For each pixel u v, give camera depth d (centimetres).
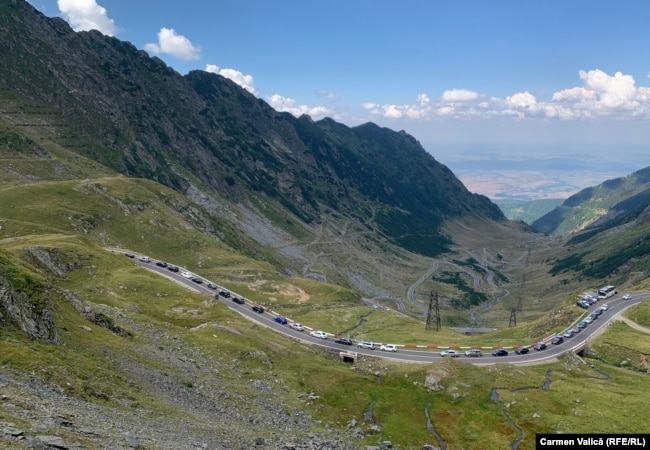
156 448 3472
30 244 14700
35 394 3744
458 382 9400
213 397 6494
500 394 9044
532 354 12350
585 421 8038
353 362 11850
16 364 4241
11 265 5847
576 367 11462
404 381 9662
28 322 5259
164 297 13750
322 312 19925
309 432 6662
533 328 16650
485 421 8225
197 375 7256
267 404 7362
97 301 11206
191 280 17812
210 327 10694
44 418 3150
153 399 5288
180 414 5112
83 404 4053
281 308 19750
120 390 4966
